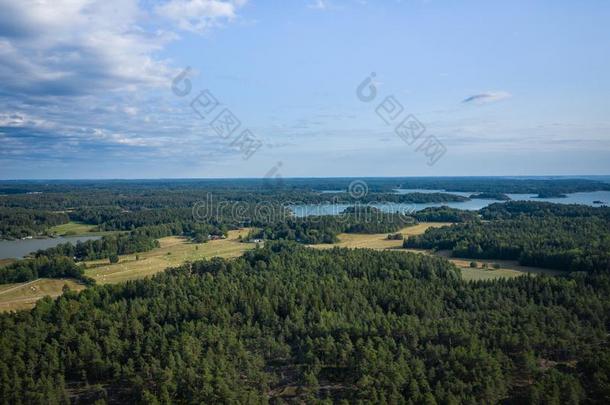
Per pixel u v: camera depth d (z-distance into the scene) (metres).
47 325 98.69
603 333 89.12
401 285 115.94
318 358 85.56
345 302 105.31
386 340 86.69
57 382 81.00
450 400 69.75
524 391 76.12
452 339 86.69
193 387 77.38
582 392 72.19
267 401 75.38
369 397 73.44
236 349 86.38
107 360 86.06
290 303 103.62
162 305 104.06
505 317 94.44
